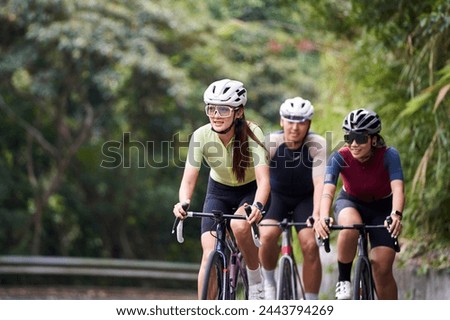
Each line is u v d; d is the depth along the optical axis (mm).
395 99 25781
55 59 52906
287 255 18328
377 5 24594
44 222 61719
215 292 15656
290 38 39812
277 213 19344
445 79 20328
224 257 15984
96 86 56000
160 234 64438
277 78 56219
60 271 46719
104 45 49781
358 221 17078
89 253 63531
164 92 55031
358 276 16359
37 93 53812
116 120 59469
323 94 32750
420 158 23953
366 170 17078
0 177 57875
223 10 53031
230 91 15805
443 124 22141
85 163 60875
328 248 16641
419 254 22781
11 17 49469
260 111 55906
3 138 58781
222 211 17047
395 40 24828
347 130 16562
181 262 64875
